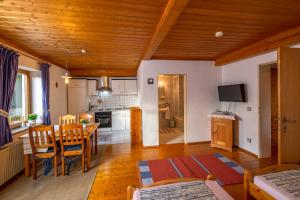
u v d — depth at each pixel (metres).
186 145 4.52
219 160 3.43
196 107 4.64
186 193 1.41
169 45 3.38
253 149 3.70
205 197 1.35
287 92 2.47
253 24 2.41
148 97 4.38
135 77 6.68
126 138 5.34
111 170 3.08
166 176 2.78
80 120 3.74
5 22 2.24
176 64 4.49
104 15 2.07
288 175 1.80
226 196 1.37
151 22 2.27
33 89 4.04
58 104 5.00
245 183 1.91
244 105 3.95
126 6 1.87
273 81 4.06
